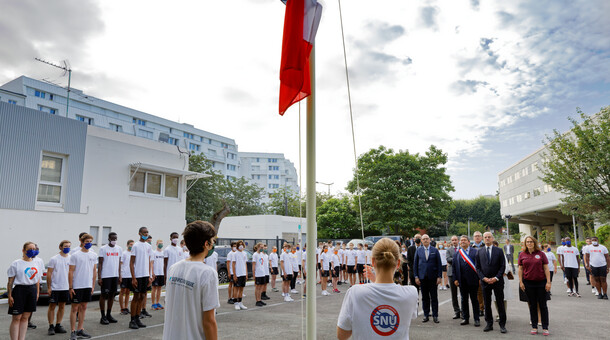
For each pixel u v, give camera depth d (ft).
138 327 27.37
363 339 7.79
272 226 106.11
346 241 124.47
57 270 25.12
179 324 8.73
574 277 43.14
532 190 186.09
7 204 44.55
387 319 7.80
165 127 246.88
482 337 24.08
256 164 358.84
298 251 50.52
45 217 46.21
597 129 76.54
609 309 34.04
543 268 24.98
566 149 77.82
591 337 23.73
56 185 49.49
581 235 163.84
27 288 22.03
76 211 50.39
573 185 75.25
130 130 223.92
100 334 25.46
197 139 268.82
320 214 139.74
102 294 28.76
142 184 59.41
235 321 30.04
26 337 24.45
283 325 28.45
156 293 35.37
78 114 200.44
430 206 113.60
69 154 50.52
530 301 25.07
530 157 188.34
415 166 114.32
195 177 66.74
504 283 26.68
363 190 116.98
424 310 29.53
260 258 38.73
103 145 54.29
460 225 273.33
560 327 26.66
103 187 53.67
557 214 183.73
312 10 10.70
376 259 8.21
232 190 178.40
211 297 8.85
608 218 72.43
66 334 25.30
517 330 26.03
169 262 35.45
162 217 61.16
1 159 44.42
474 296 27.96
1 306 34.63
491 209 309.83
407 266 34.83
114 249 29.60
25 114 46.73
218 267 53.31
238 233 111.75
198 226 9.37
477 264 26.84
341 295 47.32
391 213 111.96
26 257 22.41
